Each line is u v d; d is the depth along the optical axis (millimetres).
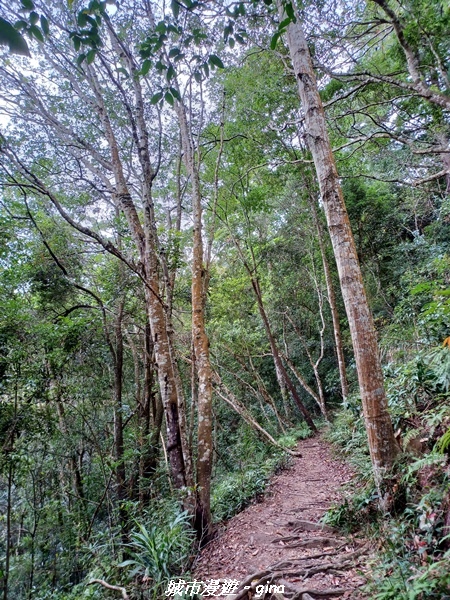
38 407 7445
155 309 6047
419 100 7734
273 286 14984
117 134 8695
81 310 9312
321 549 3979
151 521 5133
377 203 12109
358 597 2781
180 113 6715
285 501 6145
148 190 5953
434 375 4426
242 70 8773
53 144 7801
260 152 10250
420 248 10125
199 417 5633
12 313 6898
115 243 8594
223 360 13734
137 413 8852
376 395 3768
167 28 2414
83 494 8852
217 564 4363
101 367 9117
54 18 5418
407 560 2752
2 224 7094
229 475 9328
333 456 8164
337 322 10906
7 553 6301
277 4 4758
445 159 8016
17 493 8531
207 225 11672
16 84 6246
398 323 8445
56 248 8273
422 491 3393
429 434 3816
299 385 15789
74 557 7203
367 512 4059
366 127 9930
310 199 11516
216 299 13398
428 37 5914
